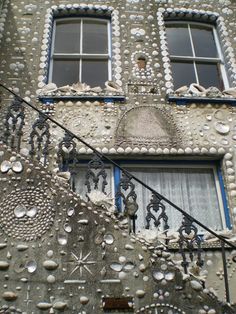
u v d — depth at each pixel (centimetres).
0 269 515
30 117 803
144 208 752
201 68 943
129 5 987
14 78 858
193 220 558
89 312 500
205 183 788
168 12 990
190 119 827
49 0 982
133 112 827
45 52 901
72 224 541
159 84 875
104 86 893
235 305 516
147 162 794
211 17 1002
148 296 511
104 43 959
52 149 766
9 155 577
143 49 924
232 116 837
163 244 547
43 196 556
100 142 786
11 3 970
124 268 523
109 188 755
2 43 906
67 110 817
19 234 534
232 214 737
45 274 515
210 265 680
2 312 494
